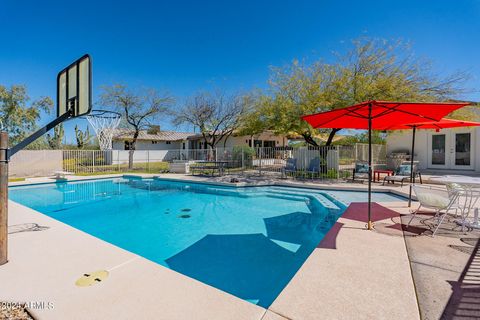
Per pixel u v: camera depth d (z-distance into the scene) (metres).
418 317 1.92
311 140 13.20
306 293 2.26
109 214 7.18
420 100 8.95
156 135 27.88
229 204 8.30
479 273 2.60
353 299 2.16
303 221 6.31
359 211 5.30
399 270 2.68
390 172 10.24
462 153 12.45
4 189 2.97
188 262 4.07
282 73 11.91
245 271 3.73
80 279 2.58
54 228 4.41
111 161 19.44
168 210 7.58
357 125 5.81
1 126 17.94
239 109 20.12
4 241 2.97
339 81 9.56
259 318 1.94
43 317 1.98
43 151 14.68
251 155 16.45
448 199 3.98
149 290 2.37
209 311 2.04
